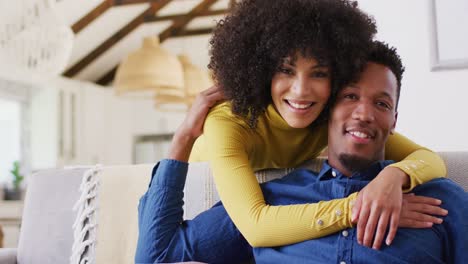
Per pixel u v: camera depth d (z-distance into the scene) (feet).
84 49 24.25
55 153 21.97
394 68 3.81
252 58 3.92
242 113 4.05
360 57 3.68
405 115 7.15
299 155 4.39
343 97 3.74
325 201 3.54
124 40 25.35
